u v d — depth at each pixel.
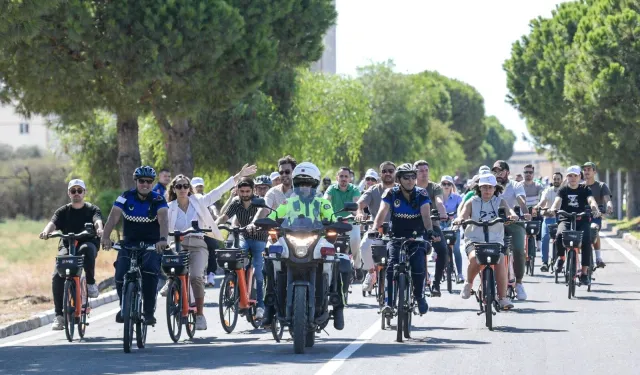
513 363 25.12
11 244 83.50
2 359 27.59
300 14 74.88
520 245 40.03
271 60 68.56
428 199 30.06
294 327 26.98
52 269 57.09
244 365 25.19
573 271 42.34
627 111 96.44
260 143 91.81
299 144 100.69
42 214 139.62
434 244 36.09
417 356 26.39
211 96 67.31
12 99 66.00
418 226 30.17
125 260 29.61
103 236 29.67
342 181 41.06
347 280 28.83
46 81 62.47
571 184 44.09
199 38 63.06
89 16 60.41
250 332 33.41
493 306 34.47
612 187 147.12
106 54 61.38
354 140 128.75
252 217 34.44
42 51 61.03
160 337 32.56
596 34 97.12
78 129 93.19
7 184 139.00
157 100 66.00
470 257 33.81
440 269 36.12
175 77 63.34
